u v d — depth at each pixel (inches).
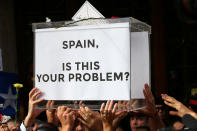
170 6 240.4
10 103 121.0
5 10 247.8
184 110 84.0
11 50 249.0
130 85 71.1
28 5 259.0
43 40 76.4
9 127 114.3
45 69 76.2
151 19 243.8
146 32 79.8
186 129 77.0
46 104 76.7
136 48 79.4
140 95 79.4
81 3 251.0
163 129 85.2
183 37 242.2
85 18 75.3
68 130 74.5
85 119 79.7
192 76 240.7
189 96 120.6
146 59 79.4
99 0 254.1
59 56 75.4
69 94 74.8
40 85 76.7
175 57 243.0
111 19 72.2
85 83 73.7
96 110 81.4
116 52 71.7
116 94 71.7
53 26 75.9
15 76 124.6
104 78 72.4
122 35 71.4
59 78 75.5
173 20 241.4
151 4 242.8
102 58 72.4
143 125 93.3
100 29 72.6
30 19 259.8
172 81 241.0
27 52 256.4
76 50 74.3
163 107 101.3
